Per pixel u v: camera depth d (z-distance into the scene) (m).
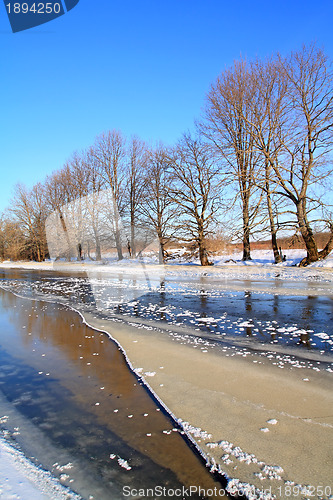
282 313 7.53
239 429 2.80
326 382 3.71
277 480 2.17
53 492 2.10
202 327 6.44
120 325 6.75
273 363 4.38
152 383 3.82
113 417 3.09
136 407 3.26
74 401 3.45
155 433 2.79
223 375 4.00
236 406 3.21
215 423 2.91
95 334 6.11
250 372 4.07
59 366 4.50
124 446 2.62
